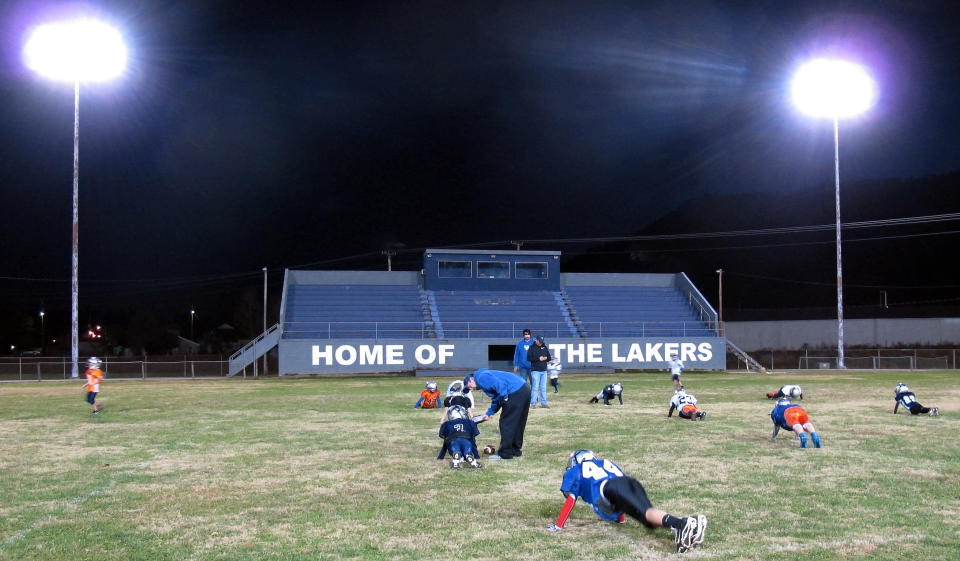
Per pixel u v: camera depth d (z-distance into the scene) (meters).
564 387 26.53
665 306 45.66
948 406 17.81
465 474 9.38
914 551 6.12
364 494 8.29
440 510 7.56
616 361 40.69
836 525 6.89
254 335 78.19
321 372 38.34
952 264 78.38
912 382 28.33
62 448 11.74
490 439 12.60
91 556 6.13
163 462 10.38
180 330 86.94
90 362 17.58
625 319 43.84
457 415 10.08
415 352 39.25
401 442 12.20
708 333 42.91
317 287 44.16
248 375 40.41
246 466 10.03
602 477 6.66
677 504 7.67
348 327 40.47
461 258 45.47
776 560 5.91
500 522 7.09
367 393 24.16
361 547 6.32
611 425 14.09
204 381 34.12
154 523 7.12
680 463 9.94
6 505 7.86
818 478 8.95
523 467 9.84
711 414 16.11
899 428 13.42
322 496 8.20
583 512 7.49
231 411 17.70
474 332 40.91
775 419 11.84
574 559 5.99
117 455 11.02
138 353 75.62
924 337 54.84
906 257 82.44
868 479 8.88
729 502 7.75
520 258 46.16
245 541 6.51
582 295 46.25
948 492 8.20
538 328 41.91
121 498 8.16
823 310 64.94
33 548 6.35
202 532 6.80
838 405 18.02
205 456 10.88
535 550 6.22
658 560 5.95
